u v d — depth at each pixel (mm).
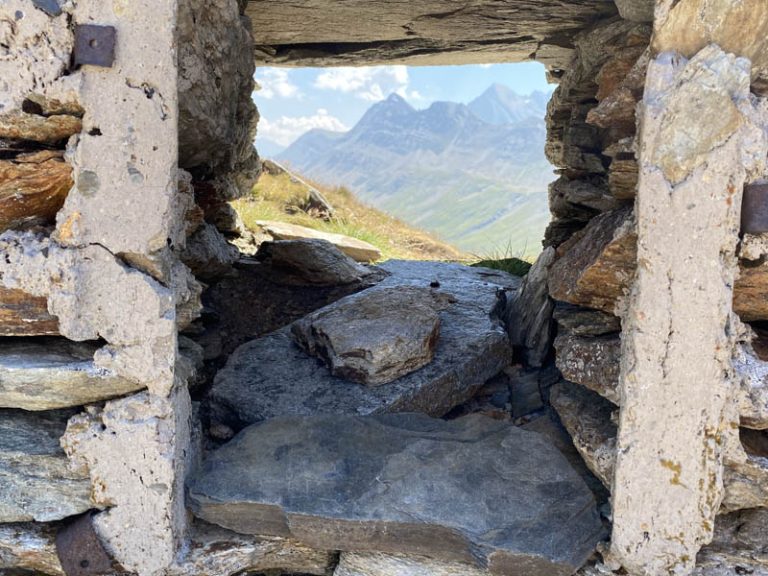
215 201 3732
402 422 2438
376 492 2121
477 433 2361
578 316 2473
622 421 1934
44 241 1910
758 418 1885
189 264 3277
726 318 1811
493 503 2082
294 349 3123
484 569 2055
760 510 2047
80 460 2053
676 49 1778
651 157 1795
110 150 1854
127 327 1955
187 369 2260
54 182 1892
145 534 2098
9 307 1938
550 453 2264
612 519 2010
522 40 3871
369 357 2730
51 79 1817
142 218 1891
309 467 2215
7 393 2010
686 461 1889
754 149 1747
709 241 1778
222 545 2197
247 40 3119
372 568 2205
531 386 3039
